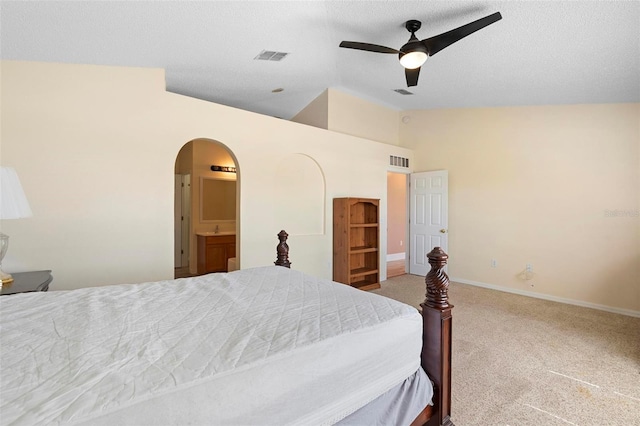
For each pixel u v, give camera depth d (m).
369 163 5.38
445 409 1.57
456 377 2.40
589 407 2.06
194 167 6.01
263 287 1.90
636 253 3.88
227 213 6.43
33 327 1.26
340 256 4.76
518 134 4.82
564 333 3.25
